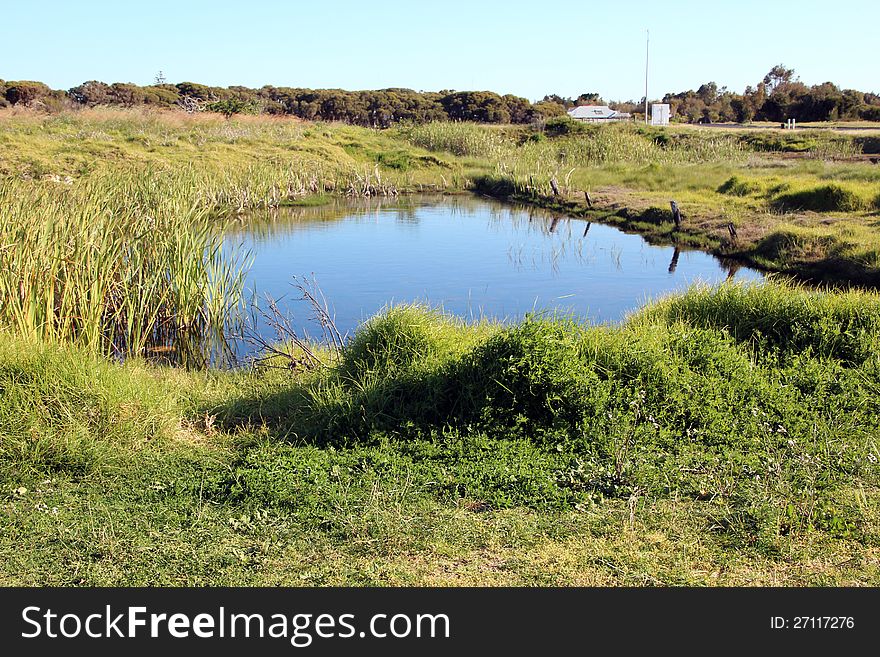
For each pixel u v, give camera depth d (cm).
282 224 2478
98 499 547
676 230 2214
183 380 874
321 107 7469
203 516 521
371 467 600
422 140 4431
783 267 1702
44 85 5750
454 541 491
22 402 628
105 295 1086
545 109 7462
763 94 7825
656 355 718
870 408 712
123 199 1349
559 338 723
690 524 511
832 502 536
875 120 6619
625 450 602
